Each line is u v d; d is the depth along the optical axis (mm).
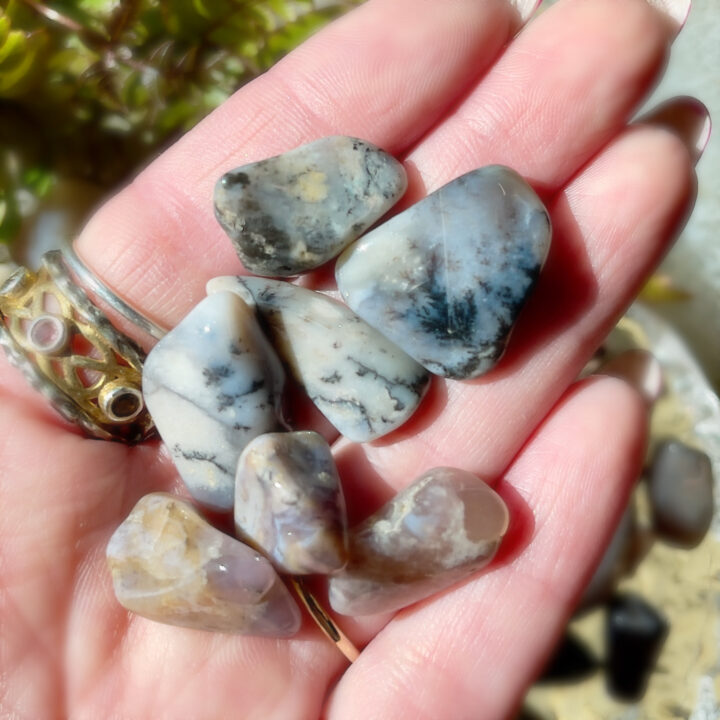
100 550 97
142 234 105
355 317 98
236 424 94
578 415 98
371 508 103
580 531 95
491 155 102
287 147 106
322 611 96
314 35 107
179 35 130
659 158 95
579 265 97
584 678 128
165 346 94
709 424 133
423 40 101
